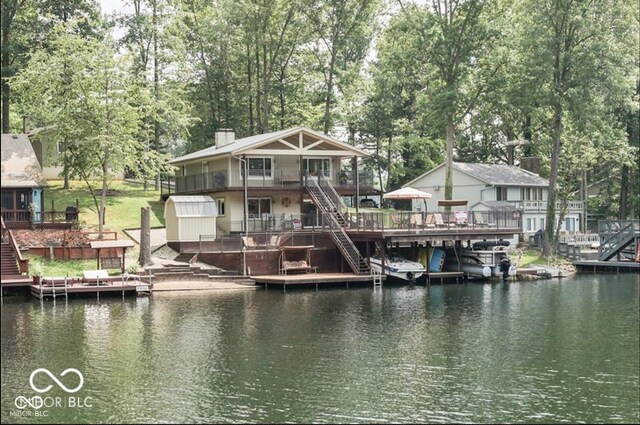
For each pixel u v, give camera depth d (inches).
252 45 2723.9
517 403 852.6
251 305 1526.8
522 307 1533.0
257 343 1148.5
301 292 1752.0
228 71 2881.4
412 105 3203.7
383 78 3006.9
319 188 2175.2
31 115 2361.0
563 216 2625.5
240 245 1924.2
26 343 1128.2
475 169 2881.4
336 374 970.7
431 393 892.0
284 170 2236.7
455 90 2294.5
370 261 1955.0
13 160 2140.7
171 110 2379.4
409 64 2448.3
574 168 2699.3
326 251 2021.4
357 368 1002.1
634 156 2817.4
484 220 2005.4
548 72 2284.7
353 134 3275.1
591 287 1889.8
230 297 1647.4
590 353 1099.9
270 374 967.6
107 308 1460.4
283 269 1926.7
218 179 2175.2
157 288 1721.2
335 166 2321.6
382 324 1321.4
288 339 1181.7
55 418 791.7
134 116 2007.9
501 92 2362.2
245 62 2883.9
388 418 797.9
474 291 1798.7
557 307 1533.0
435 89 2442.2
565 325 1323.8
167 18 2507.4
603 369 1005.2
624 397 876.0
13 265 1688.0
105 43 2144.4
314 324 1312.7
